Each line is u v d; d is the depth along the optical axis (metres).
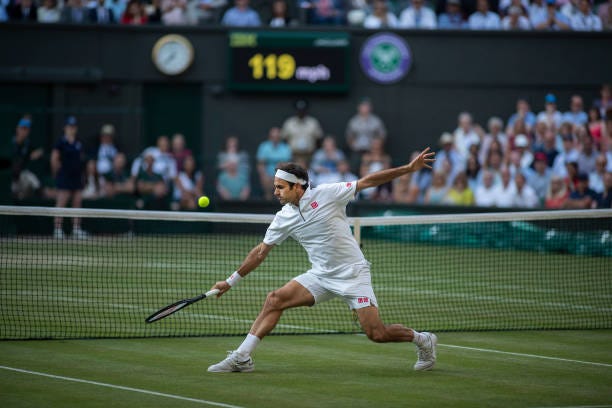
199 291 16.34
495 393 8.99
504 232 23.42
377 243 24.41
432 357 10.06
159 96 28.19
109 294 15.67
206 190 26.12
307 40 27.50
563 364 10.59
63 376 9.48
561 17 27.86
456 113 27.92
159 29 27.77
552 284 17.89
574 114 25.62
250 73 27.55
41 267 18.70
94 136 26.97
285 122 27.95
